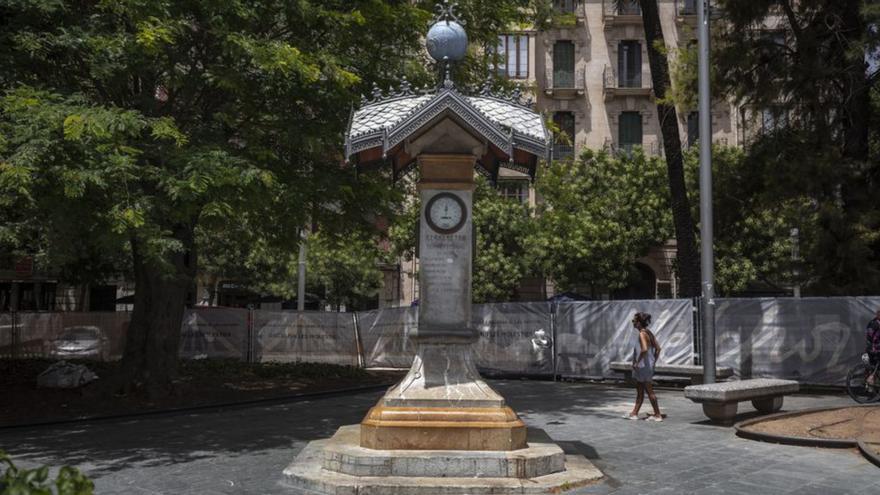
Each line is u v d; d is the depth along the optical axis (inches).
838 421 401.7
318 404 535.5
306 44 447.8
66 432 407.5
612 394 599.2
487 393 291.9
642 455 331.3
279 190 412.2
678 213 719.1
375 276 1453.0
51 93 382.6
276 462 317.7
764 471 297.1
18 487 112.8
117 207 342.3
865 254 674.8
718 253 1218.0
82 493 116.5
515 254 1352.1
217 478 286.2
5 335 797.9
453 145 310.3
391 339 836.6
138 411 480.1
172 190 352.2
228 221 454.6
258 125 457.4
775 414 425.4
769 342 625.0
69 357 789.2
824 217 676.7
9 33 385.4
